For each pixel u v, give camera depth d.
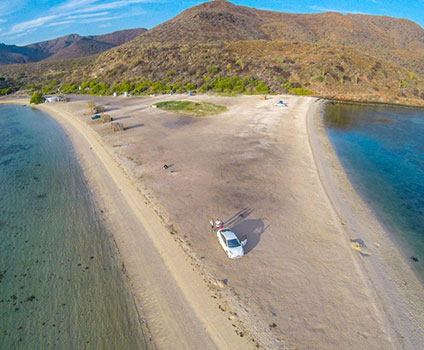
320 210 21.62
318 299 13.92
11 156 35.69
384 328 12.52
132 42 126.44
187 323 12.96
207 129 42.84
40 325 13.02
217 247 17.58
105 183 26.94
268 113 52.44
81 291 14.84
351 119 50.53
